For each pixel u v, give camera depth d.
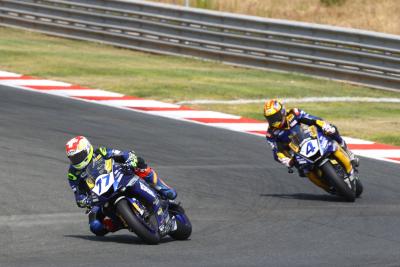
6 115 64.31
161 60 94.12
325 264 29.89
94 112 67.31
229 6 132.50
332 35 84.94
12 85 77.00
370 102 77.06
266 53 89.62
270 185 47.16
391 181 48.69
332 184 42.47
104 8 100.75
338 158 43.25
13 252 32.81
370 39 82.44
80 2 102.94
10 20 109.06
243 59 91.38
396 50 80.75
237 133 61.84
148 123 64.12
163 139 58.69
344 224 38.09
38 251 32.94
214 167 51.03
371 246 33.66
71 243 34.38
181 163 51.78
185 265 29.53
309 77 86.81
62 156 52.78
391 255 31.73
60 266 29.53
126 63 91.00
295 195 44.88
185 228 34.88
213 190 45.56
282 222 38.62
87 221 39.03
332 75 85.38
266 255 31.72
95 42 101.94
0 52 92.69
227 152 55.44
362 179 48.97
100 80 81.44
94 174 32.62
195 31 94.12
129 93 76.25
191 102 73.56
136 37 98.56
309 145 42.81
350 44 83.81
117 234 36.59
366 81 83.31
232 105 73.12
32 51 94.56
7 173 48.12
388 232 36.44
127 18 98.81
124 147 55.69
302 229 37.12
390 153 56.88
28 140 56.66
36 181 46.56
